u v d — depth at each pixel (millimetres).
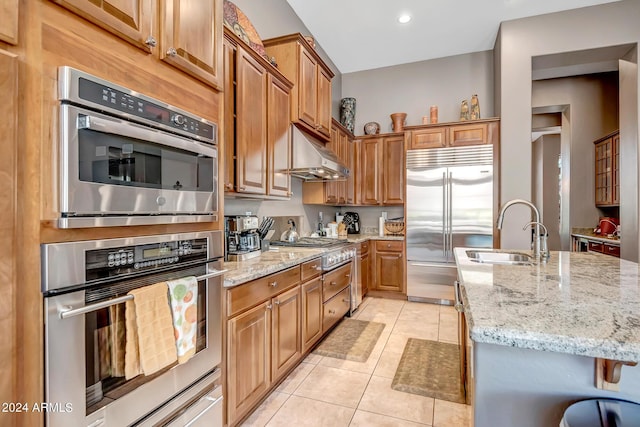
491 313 977
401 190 4582
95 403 1002
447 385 2250
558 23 3555
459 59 4586
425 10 3525
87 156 959
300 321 2461
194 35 1401
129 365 1066
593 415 894
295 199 3803
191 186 1367
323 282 2895
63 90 904
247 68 2229
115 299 1025
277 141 2648
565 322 896
